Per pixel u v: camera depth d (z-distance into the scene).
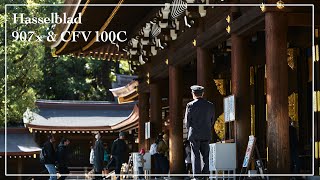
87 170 49.81
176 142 21.92
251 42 20.75
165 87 26.34
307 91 18.53
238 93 15.23
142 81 28.03
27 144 48.16
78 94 67.38
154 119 26.31
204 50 18.34
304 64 18.78
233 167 15.12
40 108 53.94
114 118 54.94
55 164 24.33
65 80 65.69
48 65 65.06
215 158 15.13
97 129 48.72
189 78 25.42
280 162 12.74
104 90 68.12
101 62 67.31
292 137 15.76
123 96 35.72
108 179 26.05
